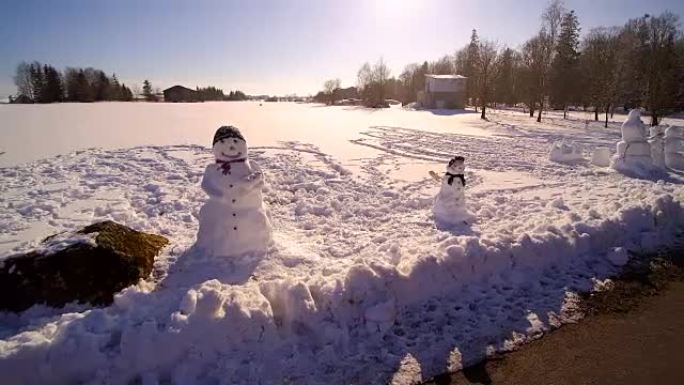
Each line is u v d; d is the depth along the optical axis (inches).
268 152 601.3
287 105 2738.7
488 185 419.8
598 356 154.7
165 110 1685.5
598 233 237.1
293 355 151.2
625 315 180.9
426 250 212.4
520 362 151.2
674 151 503.8
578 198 362.6
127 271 185.6
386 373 143.6
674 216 272.5
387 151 644.7
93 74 2967.5
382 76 2628.0
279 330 160.6
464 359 151.3
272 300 169.9
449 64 3152.1
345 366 146.7
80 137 741.3
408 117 1508.4
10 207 320.2
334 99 3090.6
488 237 221.0
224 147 213.2
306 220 306.5
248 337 153.5
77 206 327.6
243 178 214.5
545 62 1374.3
